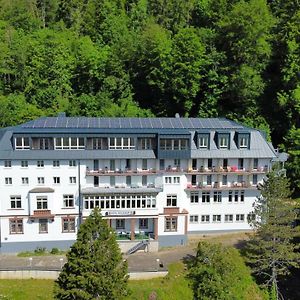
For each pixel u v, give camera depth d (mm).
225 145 93750
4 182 88125
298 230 85000
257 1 129000
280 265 85125
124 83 127562
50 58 130625
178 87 120875
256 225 86000
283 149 112375
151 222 94688
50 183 89438
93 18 161750
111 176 91062
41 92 126125
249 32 120875
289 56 119812
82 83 132625
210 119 100375
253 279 85562
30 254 89312
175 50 120688
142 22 156375
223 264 80375
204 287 78125
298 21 124438
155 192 91000
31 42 138625
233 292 80062
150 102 130000
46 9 178250
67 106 123375
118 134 90000
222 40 126188
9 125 116438
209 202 95625
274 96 124125
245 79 118000
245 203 96562
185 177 93500
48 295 76875
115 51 134000
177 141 91000
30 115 118562
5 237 89375
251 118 121812
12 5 171875
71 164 89500
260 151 94438
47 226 90312
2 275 81000
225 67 121188
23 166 88188
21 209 89062
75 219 90750
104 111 119938
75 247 65250
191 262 86688
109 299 63781
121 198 90750
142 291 78125
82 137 89312
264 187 85938
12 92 134500
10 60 135000
